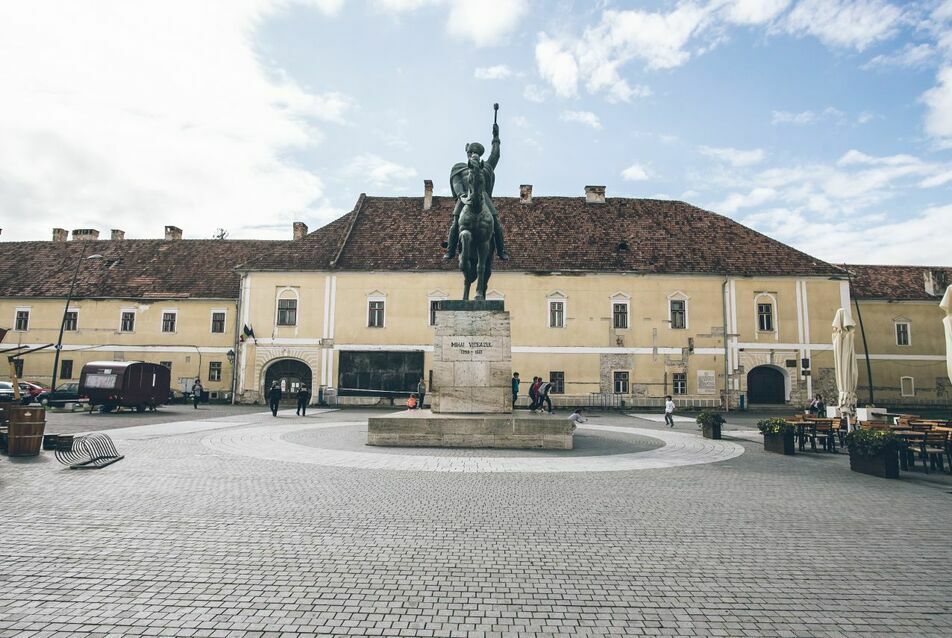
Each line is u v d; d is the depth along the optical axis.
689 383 37.84
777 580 5.27
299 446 14.10
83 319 42.66
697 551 6.09
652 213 42.25
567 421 14.05
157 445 14.20
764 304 38.53
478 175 14.77
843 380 17.39
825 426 15.66
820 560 5.86
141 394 28.70
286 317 39.00
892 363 41.44
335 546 6.04
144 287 43.06
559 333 38.16
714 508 8.09
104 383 27.50
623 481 10.05
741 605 4.68
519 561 5.69
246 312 39.03
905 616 4.52
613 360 37.97
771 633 4.18
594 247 39.81
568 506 8.05
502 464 11.59
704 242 40.31
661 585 5.09
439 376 14.68
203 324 41.84
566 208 42.53
